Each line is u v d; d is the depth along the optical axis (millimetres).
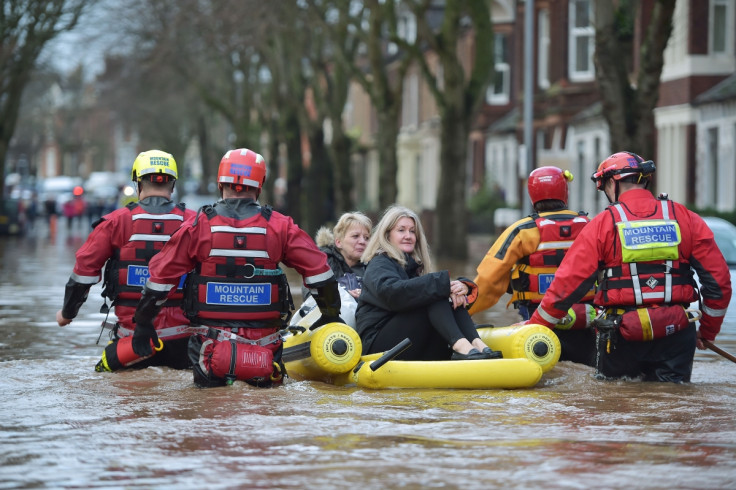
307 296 14016
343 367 12219
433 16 93000
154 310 12273
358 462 8141
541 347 12344
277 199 90750
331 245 15008
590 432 9281
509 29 80000
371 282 12859
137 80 91875
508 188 76375
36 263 41125
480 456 8320
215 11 55500
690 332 12523
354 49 61250
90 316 21391
